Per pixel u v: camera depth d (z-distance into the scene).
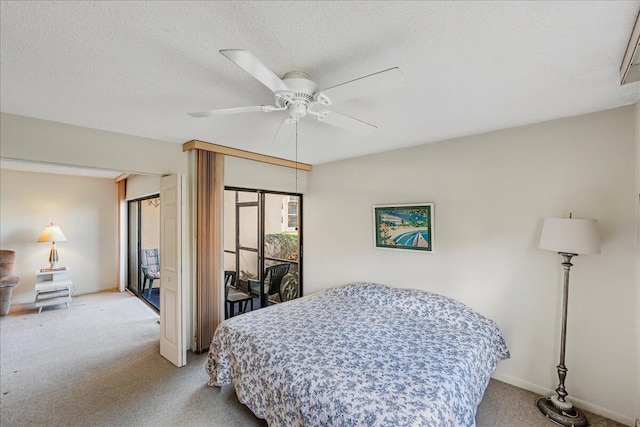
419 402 1.44
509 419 2.12
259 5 1.10
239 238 4.02
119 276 5.75
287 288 4.39
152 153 2.95
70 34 1.27
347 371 1.71
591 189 2.22
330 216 4.07
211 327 3.22
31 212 5.10
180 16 1.16
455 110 2.19
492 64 1.54
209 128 2.62
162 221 3.06
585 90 1.85
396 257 3.36
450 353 1.93
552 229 2.14
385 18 1.17
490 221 2.70
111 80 1.70
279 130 2.11
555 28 1.24
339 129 2.62
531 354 2.47
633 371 2.05
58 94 1.88
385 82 1.32
